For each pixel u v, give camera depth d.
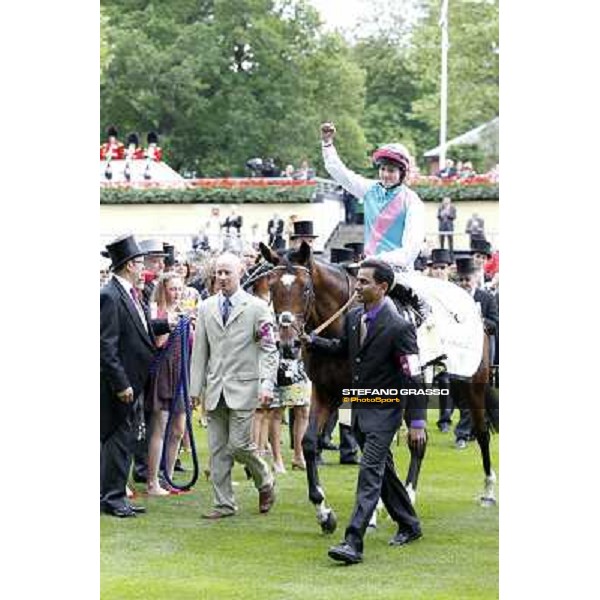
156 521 10.05
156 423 10.95
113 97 35.44
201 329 10.12
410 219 10.40
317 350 9.49
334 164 10.67
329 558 8.98
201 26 35.34
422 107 35.97
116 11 35.97
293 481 11.74
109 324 9.94
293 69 36.12
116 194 26.28
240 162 35.59
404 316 9.91
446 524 10.11
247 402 10.01
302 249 9.77
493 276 17.36
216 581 8.36
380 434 8.80
